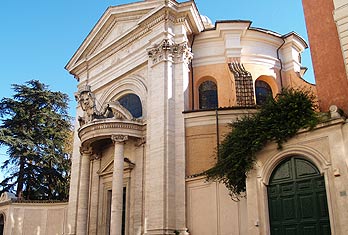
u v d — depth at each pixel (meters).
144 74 21.89
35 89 36.88
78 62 26.67
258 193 12.34
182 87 19.92
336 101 12.12
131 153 20.84
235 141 13.38
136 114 22.02
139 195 19.48
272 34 23.41
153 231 17.38
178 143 18.81
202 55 22.73
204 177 17.28
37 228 26.67
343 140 10.76
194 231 17.02
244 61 22.59
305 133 11.61
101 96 24.53
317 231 10.95
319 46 13.00
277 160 12.16
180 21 21.41
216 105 22.08
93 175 22.78
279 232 11.76
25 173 33.47
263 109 13.17
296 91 12.91
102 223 21.39
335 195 10.57
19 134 34.25
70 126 37.38
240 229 15.48
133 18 23.97
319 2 13.45
